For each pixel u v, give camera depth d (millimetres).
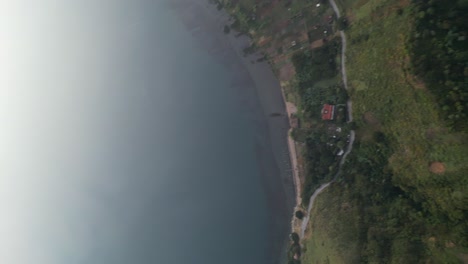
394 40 104938
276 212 139375
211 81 147500
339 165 123125
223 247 145125
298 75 130250
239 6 140000
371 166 114125
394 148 108250
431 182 99562
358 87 116125
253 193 142750
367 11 114438
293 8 131125
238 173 144750
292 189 136500
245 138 143500
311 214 126062
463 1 95438
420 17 99688
